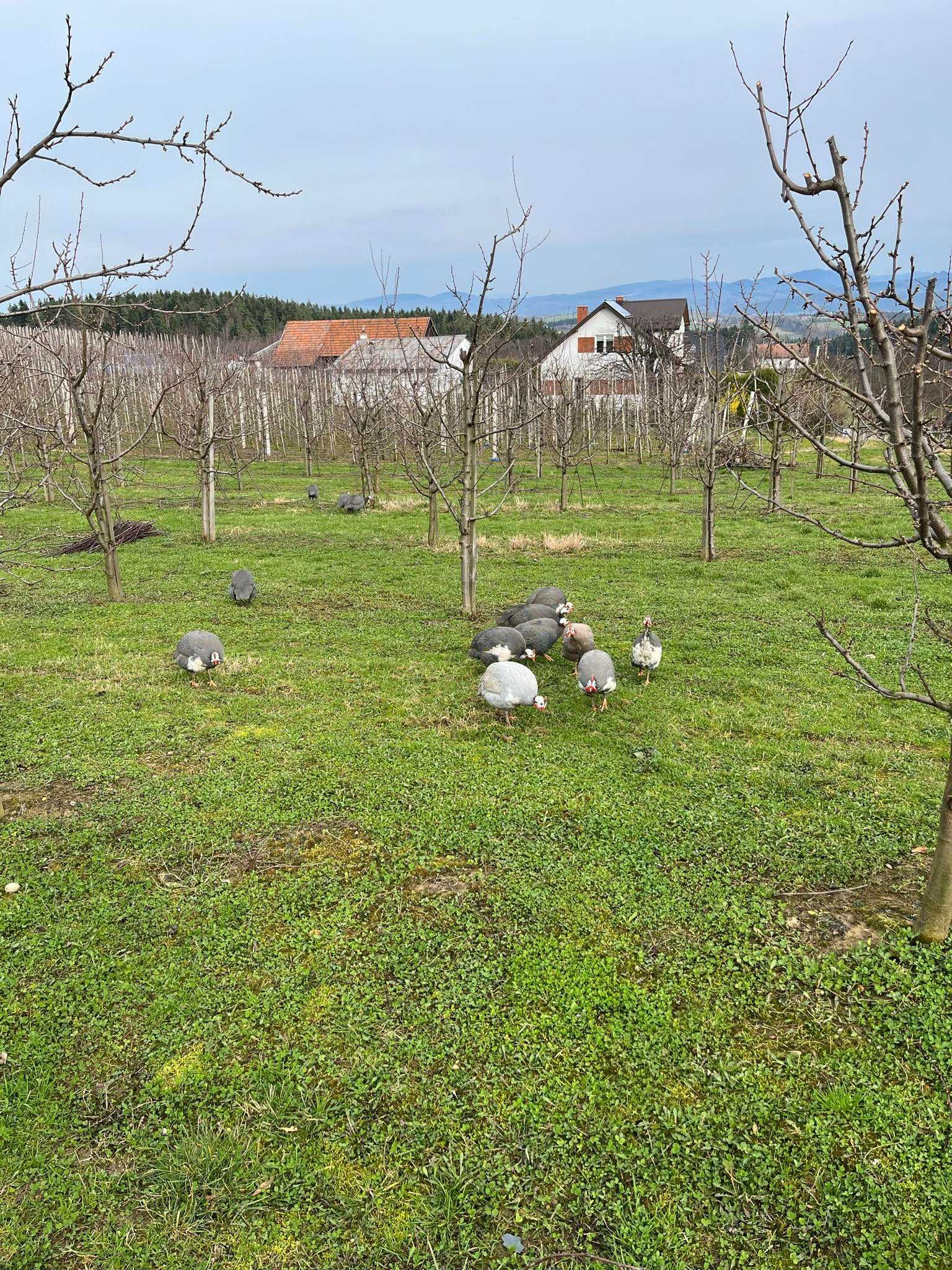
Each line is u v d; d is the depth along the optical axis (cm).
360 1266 346
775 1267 341
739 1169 383
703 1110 415
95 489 1404
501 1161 391
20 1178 385
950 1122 404
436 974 514
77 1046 462
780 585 1488
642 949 534
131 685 1023
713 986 500
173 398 2780
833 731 853
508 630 1060
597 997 491
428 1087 433
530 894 590
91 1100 428
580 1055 450
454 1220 365
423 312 3788
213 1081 439
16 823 698
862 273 400
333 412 4169
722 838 658
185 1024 477
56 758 818
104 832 681
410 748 834
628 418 4541
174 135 485
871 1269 339
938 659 1052
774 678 1018
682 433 2725
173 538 2086
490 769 786
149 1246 355
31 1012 487
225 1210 371
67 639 1217
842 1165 385
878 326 411
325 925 564
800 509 2325
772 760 793
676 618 1295
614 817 692
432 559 1811
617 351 4781
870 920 557
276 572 1673
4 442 1161
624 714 920
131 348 3338
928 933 527
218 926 564
